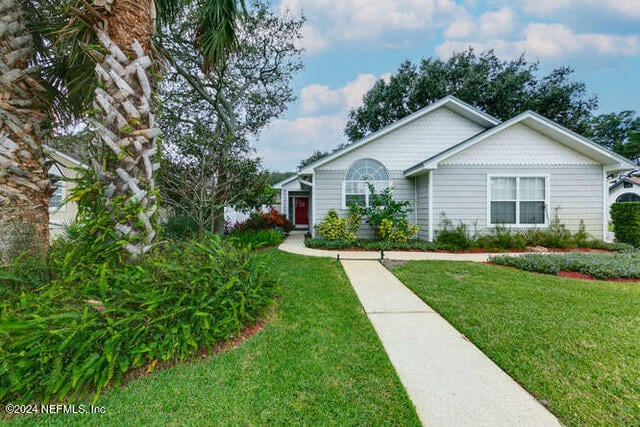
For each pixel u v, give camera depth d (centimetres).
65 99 425
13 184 293
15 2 299
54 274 294
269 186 856
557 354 250
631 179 2053
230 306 283
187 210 720
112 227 282
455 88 1862
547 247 852
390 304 385
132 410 180
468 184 906
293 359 241
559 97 1720
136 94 293
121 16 284
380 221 952
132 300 231
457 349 266
